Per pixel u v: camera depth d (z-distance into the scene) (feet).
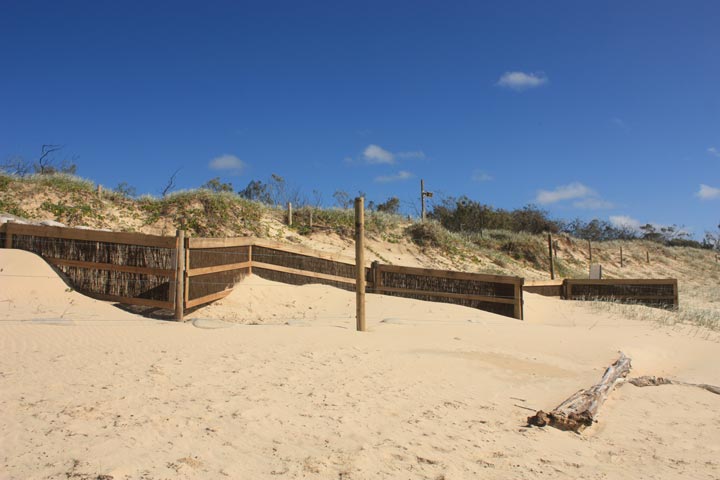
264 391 20.74
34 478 12.64
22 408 17.08
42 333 27.68
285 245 47.44
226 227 66.44
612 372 27.32
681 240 189.78
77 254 37.73
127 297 36.35
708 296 97.25
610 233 174.09
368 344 30.99
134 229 61.36
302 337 31.48
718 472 16.33
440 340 33.91
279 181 83.82
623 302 64.59
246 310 40.24
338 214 81.82
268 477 13.66
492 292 50.08
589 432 19.80
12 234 39.40
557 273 103.14
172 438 15.58
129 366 23.00
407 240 83.82
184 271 35.73
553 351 33.32
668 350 37.55
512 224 130.11
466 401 21.81
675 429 20.86
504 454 16.53
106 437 15.25
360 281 35.47
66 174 67.72
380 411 19.54
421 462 15.33
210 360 24.97
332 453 15.44
